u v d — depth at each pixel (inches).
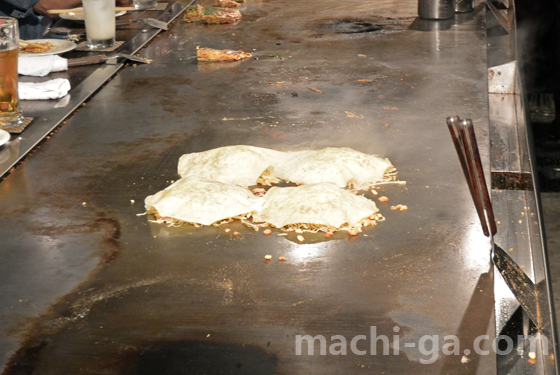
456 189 50.3
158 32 108.3
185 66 89.5
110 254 41.6
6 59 59.6
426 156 57.3
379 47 98.7
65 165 56.1
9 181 52.9
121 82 81.9
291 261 40.3
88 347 32.6
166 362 31.4
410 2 131.7
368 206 46.4
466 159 39.8
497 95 84.0
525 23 162.6
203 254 41.3
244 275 38.9
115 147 60.3
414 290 36.9
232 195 46.9
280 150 59.7
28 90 71.6
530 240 44.9
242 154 53.1
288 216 44.3
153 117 69.0
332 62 91.0
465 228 44.2
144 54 95.9
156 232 44.3
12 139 60.9
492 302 35.7
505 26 106.3
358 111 70.4
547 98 159.9
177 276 38.9
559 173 129.4
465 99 73.8
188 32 110.3
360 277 38.4
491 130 69.9
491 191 50.6
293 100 74.7
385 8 127.0
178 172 54.2
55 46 88.6
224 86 80.4
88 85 78.5
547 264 41.0
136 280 38.6
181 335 33.4
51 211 47.7
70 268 40.0
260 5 132.9
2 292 37.5
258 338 33.0
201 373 30.7
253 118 68.7
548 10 158.6
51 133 63.7
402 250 41.4
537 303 37.4
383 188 50.8
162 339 33.1
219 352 32.0
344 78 83.4
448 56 92.4
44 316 35.2
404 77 83.1
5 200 49.6
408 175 53.2
